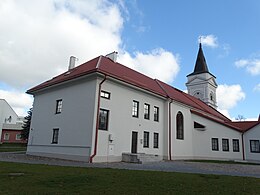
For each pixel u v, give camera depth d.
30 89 24.62
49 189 7.15
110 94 19.52
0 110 51.47
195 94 47.69
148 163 18.89
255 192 7.83
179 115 28.05
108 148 18.61
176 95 30.72
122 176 9.88
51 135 21.42
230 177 11.04
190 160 26.48
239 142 28.97
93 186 7.76
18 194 6.45
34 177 8.97
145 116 23.38
